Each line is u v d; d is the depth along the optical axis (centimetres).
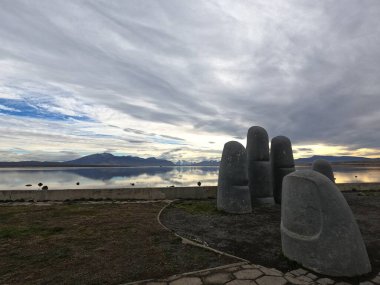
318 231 385
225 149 834
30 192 1027
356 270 365
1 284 347
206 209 854
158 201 1006
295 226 416
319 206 388
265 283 346
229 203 790
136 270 387
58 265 405
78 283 349
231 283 344
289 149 988
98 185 2205
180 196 1084
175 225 658
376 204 935
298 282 350
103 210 827
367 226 640
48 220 691
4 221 681
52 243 506
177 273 377
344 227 376
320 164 1091
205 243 520
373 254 459
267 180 921
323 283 349
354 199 1047
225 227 640
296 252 409
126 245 494
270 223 678
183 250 468
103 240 523
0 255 447
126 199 1051
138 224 647
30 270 389
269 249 488
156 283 344
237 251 479
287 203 436
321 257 376
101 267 397
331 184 403
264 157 932
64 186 2111
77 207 878
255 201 911
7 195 1021
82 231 587
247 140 970
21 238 538
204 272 376
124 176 4275
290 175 439
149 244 500
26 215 752
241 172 797
